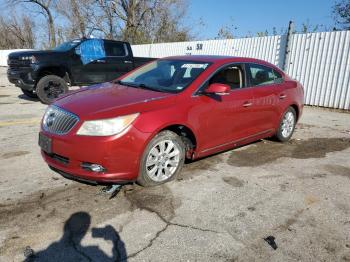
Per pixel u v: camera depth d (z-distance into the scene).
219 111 4.52
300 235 3.17
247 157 5.31
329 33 10.23
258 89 5.27
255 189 4.10
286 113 6.09
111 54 10.66
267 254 2.87
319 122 8.48
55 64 9.48
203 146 4.44
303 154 5.63
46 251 2.78
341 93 10.16
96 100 3.94
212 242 2.99
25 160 4.77
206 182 4.23
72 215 3.32
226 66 4.84
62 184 3.99
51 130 3.77
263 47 12.10
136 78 5.07
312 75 10.81
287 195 3.98
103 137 3.46
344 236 3.18
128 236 3.03
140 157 3.71
